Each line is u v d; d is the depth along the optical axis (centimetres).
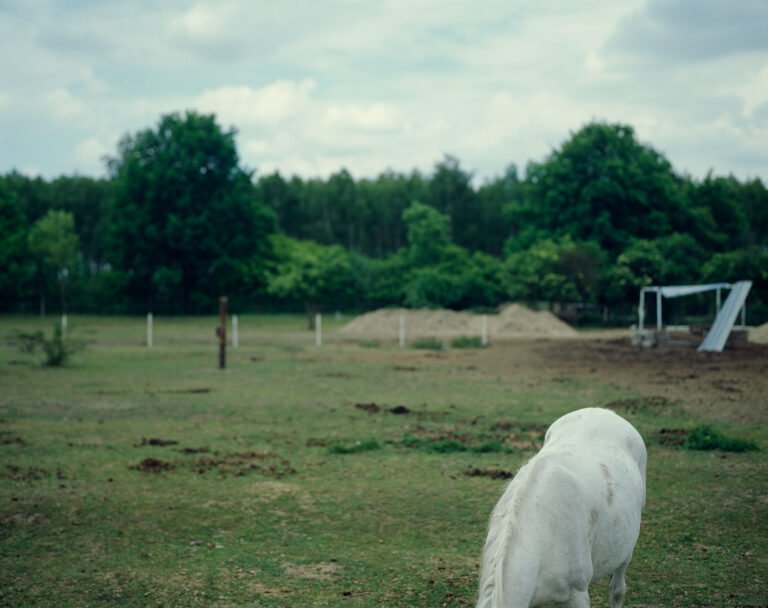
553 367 2441
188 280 7512
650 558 697
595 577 479
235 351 3234
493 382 2072
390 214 10762
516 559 407
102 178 10588
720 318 2941
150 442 1281
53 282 7481
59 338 2623
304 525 824
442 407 1648
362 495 941
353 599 618
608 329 4966
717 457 1102
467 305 6159
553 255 5131
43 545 764
